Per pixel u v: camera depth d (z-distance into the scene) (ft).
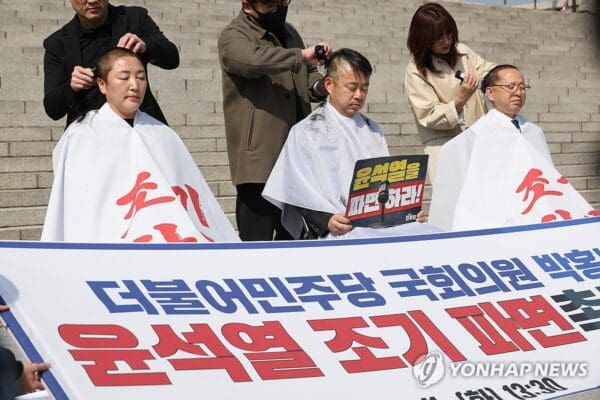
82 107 18.25
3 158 28.55
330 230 17.39
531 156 19.27
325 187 18.19
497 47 58.23
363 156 18.67
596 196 36.17
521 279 16.34
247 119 20.59
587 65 57.57
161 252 14.12
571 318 16.01
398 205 17.54
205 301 13.82
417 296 15.23
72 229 15.96
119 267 13.75
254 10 20.35
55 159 16.63
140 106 19.06
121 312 13.24
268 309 14.08
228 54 20.10
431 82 21.76
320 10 59.77
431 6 21.68
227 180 31.01
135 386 12.53
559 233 17.54
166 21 51.16
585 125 44.01
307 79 21.35
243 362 13.29
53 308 12.96
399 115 40.01
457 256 16.17
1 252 13.25
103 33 19.43
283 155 18.58
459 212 18.97
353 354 14.03
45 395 12.34
